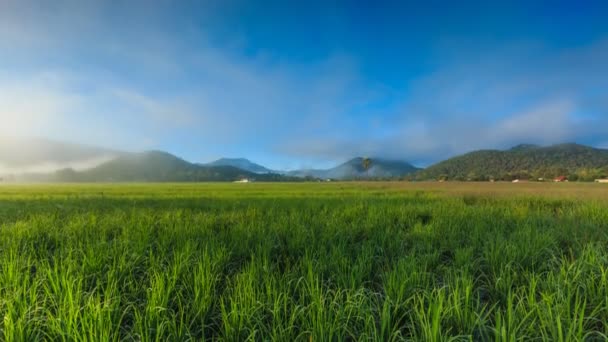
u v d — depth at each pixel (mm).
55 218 11070
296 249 6371
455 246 6406
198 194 32750
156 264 4898
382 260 5680
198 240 6590
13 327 2980
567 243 6879
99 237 7551
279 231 7863
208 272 4320
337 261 5016
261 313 3488
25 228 8375
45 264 5168
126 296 4129
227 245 6508
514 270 4852
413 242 6957
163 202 19109
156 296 3697
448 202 17078
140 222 9000
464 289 3850
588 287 3852
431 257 5484
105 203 18688
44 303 3479
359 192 34938
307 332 2975
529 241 6082
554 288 3850
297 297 4078
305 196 26469
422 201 18281
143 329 3277
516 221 9398
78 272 4578
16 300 3557
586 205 14188
